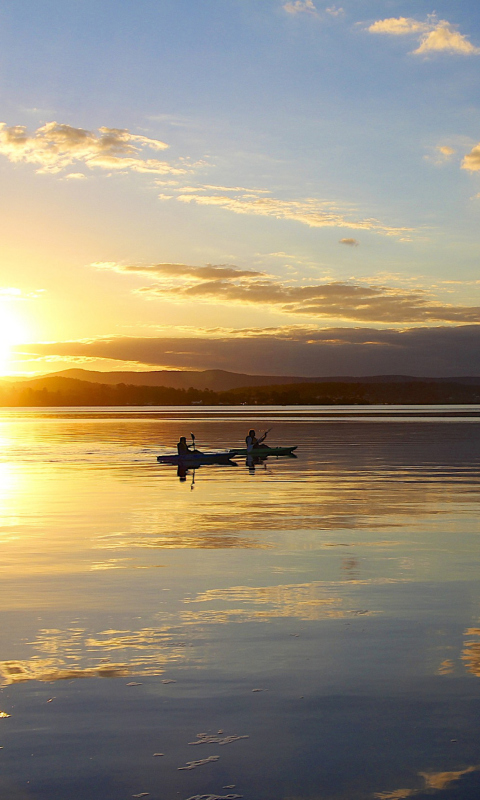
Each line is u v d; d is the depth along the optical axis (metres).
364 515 19.61
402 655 8.73
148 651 8.87
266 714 7.13
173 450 48.56
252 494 24.47
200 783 5.95
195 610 10.63
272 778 6.02
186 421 108.31
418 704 7.36
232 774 6.08
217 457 40.03
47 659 8.60
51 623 10.01
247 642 9.19
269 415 139.38
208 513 20.11
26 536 16.66
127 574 12.85
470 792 5.81
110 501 22.84
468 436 62.97
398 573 12.88
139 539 16.20
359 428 79.50
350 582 12.27
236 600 11.16
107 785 5.93
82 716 7.10
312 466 35.91
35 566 13.52
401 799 5.72
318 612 10.52
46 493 25.09
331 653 8.80
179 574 12.85
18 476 31.44
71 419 124.38
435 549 14.98
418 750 6.45
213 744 6.56
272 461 39.34
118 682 7.91
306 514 19.83
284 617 10.27
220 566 13.46
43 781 5.98
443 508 20.91
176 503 22.28
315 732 6.78
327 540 16.00
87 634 9.52
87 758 6.33
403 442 55.03
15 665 8.41
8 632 9.62
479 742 6.59
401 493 24.55
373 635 9.47
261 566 13.45
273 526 17.89
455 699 7.48
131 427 87.31
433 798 5.73
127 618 10.23
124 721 6.99
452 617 10.27
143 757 6.35
